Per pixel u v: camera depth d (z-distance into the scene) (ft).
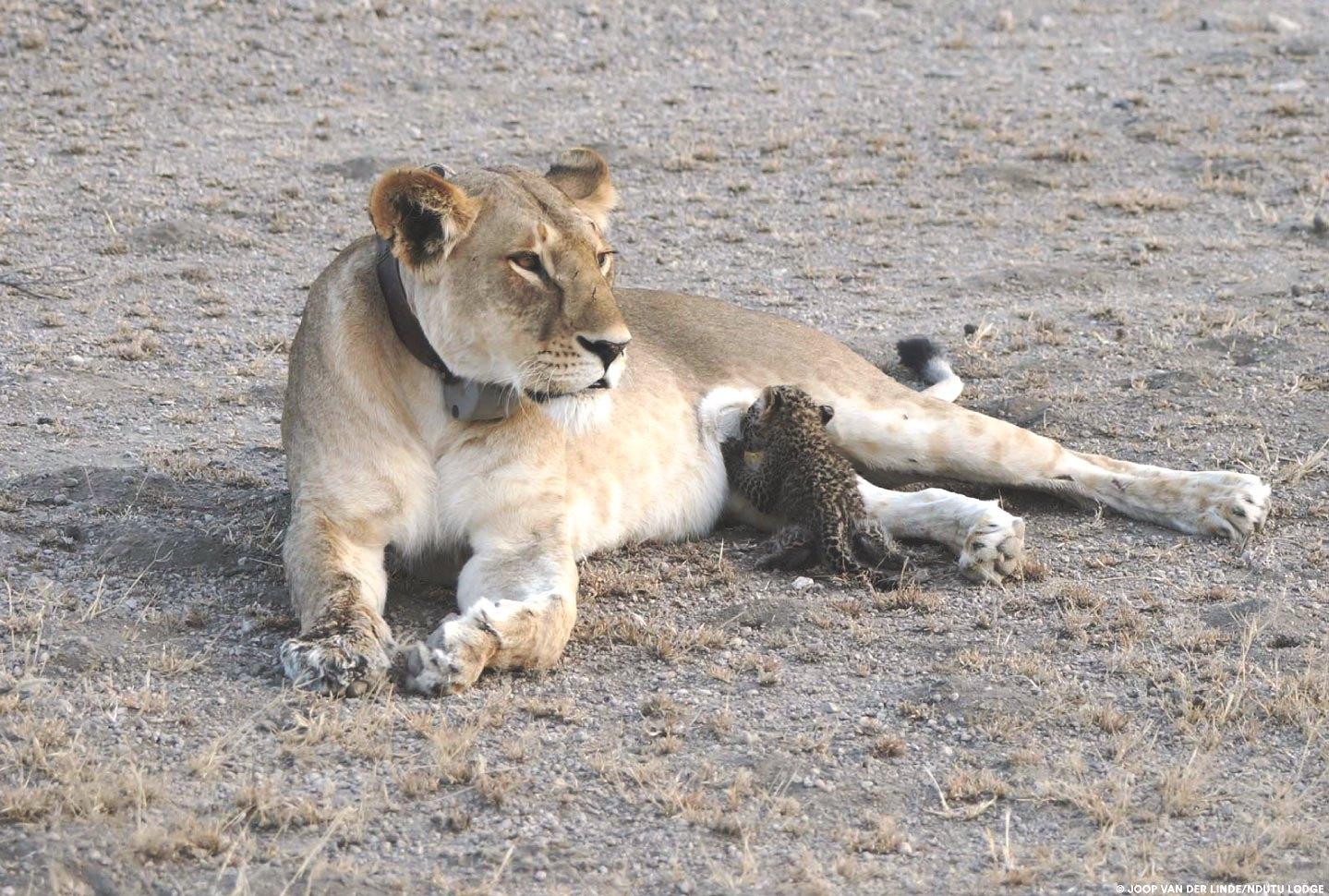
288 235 60.44
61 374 44.96
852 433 38.29
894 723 26.81
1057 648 29.63
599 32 91.40
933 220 64.34
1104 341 49.47
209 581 31.86
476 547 31.48
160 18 85.56
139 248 57.77
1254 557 33.73
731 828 23.34
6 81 76.64
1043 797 24.41
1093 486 36.86
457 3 92.73
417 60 84.94
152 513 35.06
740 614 31.19
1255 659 28.96
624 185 68.33
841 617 31.12
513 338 29.04
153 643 28.76
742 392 38.24
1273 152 72.13
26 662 27.27
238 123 74.33
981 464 37.65
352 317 30.94
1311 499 36.83
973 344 49.29
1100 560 33.91
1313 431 40.83
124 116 73.87
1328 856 22.74
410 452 31.01
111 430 41.01
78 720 25.63
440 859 22.48
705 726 26.61
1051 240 61.87
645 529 35.86
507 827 23.27
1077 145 73.31
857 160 72.23
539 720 26.63
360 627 27.86
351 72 82.38
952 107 80.07
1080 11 100.89
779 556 33.96
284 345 48.78
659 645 29.43
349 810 23.12
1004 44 93.09
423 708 26.73
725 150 73.31
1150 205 65.67
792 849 23.02
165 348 47.98
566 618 28.94
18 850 21.89
